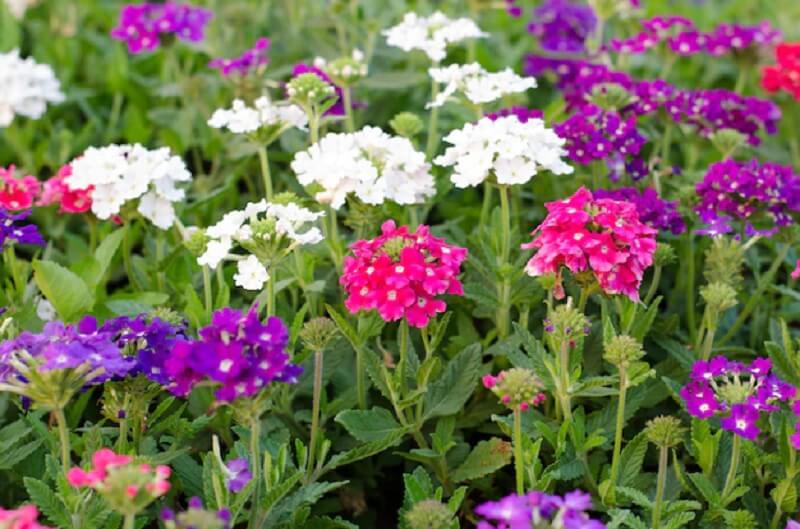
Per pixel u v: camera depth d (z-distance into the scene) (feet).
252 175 4.51
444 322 3.65
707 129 4.27
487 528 3.27
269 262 3.61
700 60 5.08
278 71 4.57
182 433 3.62
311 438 3.65
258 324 3.35
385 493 3.89
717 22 5.31
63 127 4.68
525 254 3.85
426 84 4.63
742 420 3.48
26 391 3.36
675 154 4.55
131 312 3.79
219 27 4.96
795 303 4.00
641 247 3.57
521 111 4.04
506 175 3.72
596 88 4.15
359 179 3.75
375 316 3.69
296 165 3.81
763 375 3.55
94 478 3.25
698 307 4.05
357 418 3.68
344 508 3.79
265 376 3.34
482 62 4.76
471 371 3.75
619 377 3.56
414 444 3.83
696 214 3.97
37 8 5.22
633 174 4.05
